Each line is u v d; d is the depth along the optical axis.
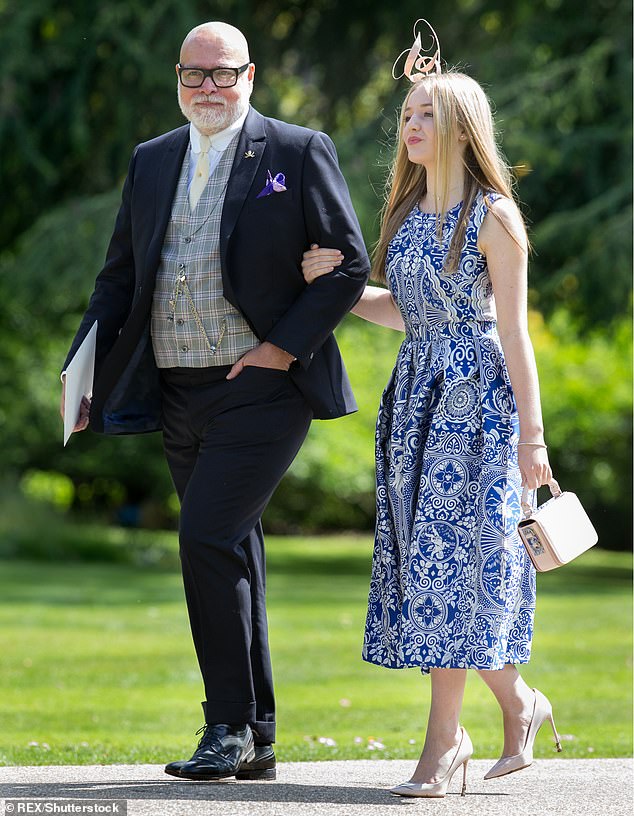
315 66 48.84
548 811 9.98
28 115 44.38
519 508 10.59
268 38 47.94
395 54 47.44
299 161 11.05
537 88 40.81
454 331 10.71
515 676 10.94
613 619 31.38
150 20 42.31
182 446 11.42
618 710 18.80
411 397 10.80
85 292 42.56
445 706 10.59
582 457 67.12
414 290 10.84
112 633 28.00
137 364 11.24
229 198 10.98
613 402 65.31
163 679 21.81
